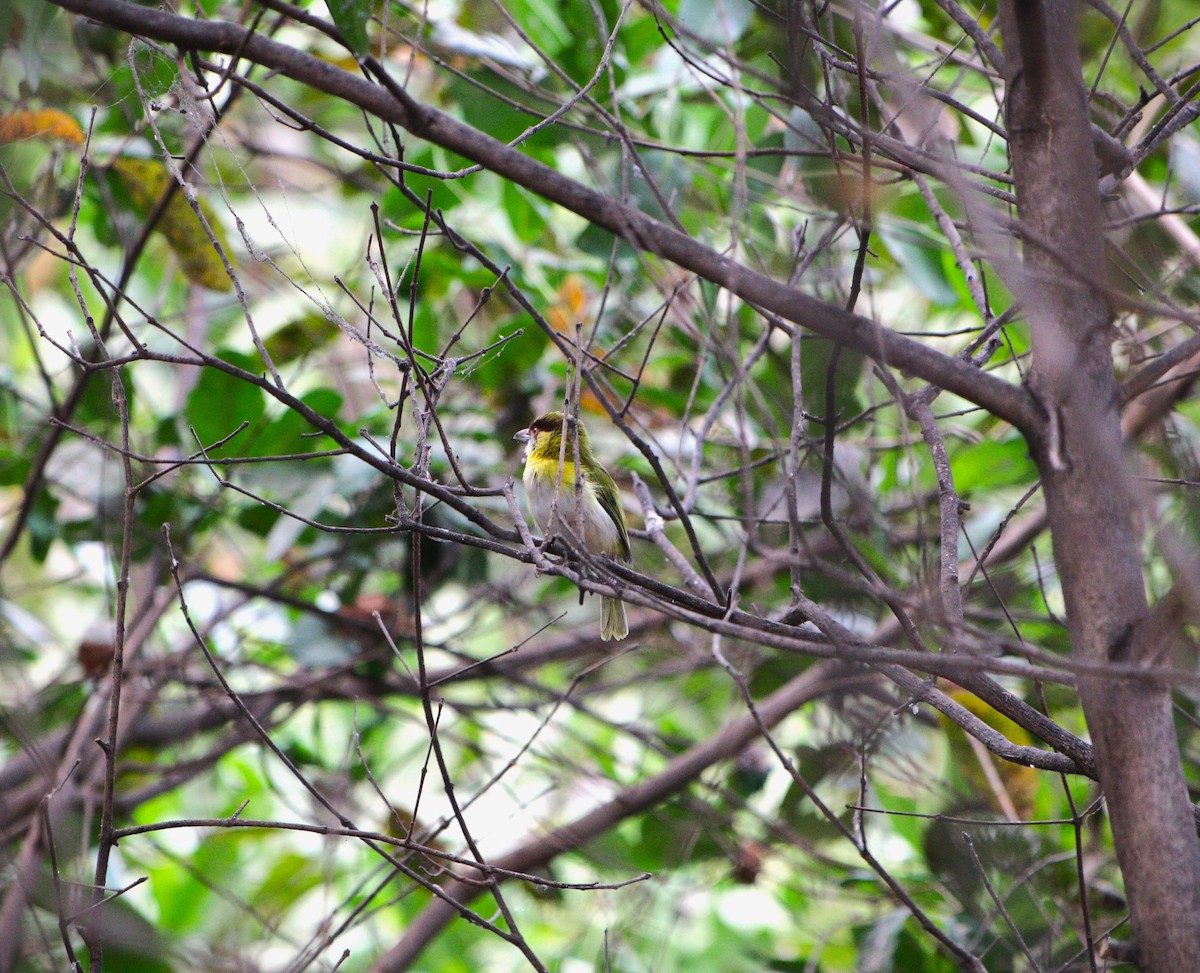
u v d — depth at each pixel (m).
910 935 10.43
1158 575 8.41
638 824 14.10
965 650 5.61
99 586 13.98
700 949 14.30
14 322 14.88
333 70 5.82
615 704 15.64
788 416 9.40
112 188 12.19
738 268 5.70
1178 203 9.71
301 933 13.36
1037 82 5.85
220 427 11.93
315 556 12.74
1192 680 4.89
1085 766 6.11
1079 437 5.54
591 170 8.46
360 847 12.94
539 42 12.20
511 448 13.47
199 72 6.23
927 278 11.49
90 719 11.55
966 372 5.66
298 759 12.55
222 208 13.48
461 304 14.70
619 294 12.86
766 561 12.29
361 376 14.91
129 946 9.00
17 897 8.72
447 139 5.78
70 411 11.00
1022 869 9.77
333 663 12.33
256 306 15.68
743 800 12.34
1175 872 5.16
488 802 13.51
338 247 16.03
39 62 9.80
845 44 8.34
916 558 10.02
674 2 12.20
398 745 15.66
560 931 13.71
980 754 10.22
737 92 7.34
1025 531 11.55
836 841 11.97
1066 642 11.02
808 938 13.48
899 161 6.70
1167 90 6.86
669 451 12.79
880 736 10.22
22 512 11.33
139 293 15.61
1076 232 5.77
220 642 13.59
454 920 11.97
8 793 10.52
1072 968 8.56
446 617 12.78
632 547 12.30
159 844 12.41
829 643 6.29
